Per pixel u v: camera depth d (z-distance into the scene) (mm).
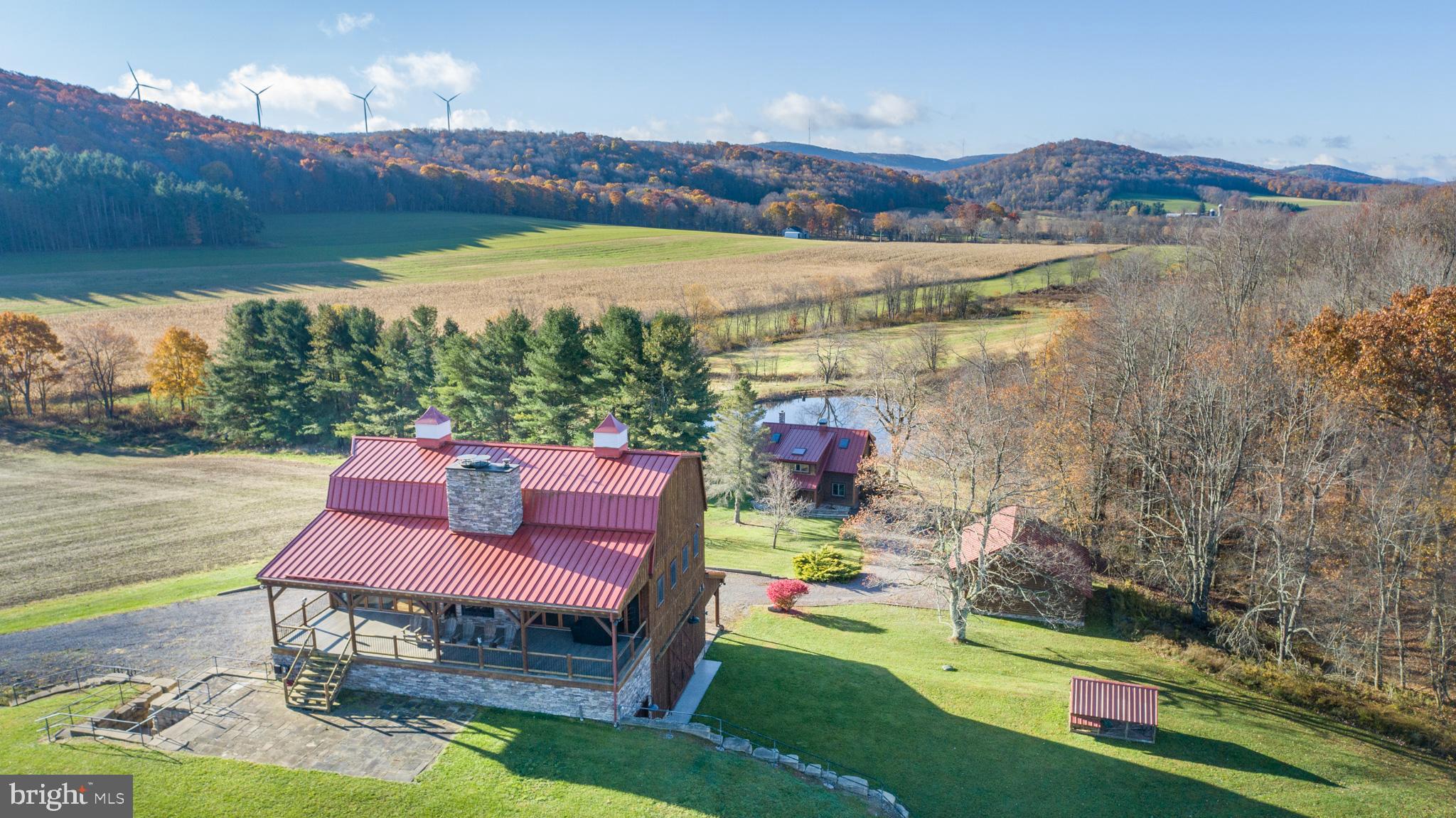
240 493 63562
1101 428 52719
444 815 22500
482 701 27906
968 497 49031
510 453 33156
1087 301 92000
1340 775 29703
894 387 77875
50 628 35719
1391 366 39656
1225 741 31391
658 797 23641
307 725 26688
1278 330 52594
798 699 32531
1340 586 39531
